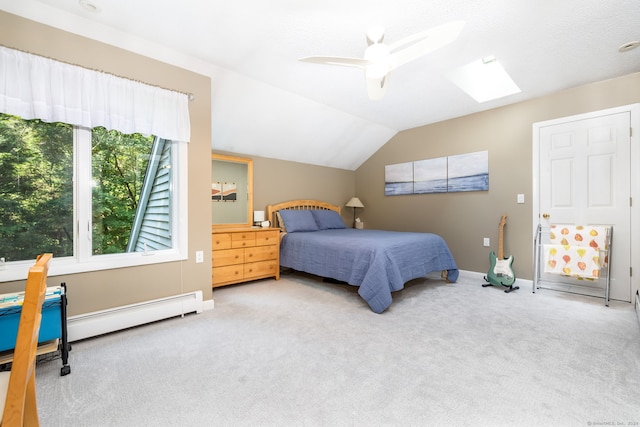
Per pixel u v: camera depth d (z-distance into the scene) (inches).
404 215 192.7
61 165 83.9
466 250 162.9
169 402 56.2
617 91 118.6
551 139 134.5
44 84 75.6
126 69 91.3
